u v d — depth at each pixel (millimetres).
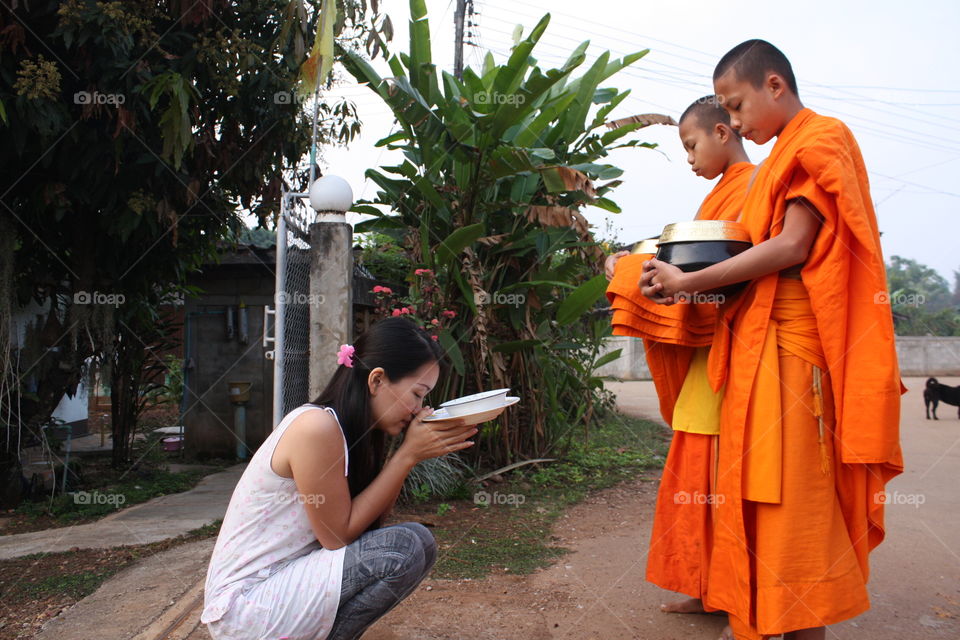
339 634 1743
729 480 2244
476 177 5199
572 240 5648
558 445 6527
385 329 1830
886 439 2035
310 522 1747
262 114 5570
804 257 2123
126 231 4977
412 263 5535
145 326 6543
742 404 2217
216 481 6066
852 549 2168
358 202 5504
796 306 2211
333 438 1710
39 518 4719
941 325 29438
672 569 2617
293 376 4363
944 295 37062
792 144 2176
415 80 5266
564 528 4062
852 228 2029
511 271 5805
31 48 4539
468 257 5289
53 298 5895
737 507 2207
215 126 5547
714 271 2166
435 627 2525
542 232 5582
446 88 5242
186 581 3045
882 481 2215
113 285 5859
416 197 5555
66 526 4422
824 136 2080
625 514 4434
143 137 4848
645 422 9484
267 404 7371
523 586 2996
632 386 18516
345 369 1827
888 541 3656
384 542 1788
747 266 2123
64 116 4539
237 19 5340
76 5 4234
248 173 5691
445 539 3801
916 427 10055
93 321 5559
